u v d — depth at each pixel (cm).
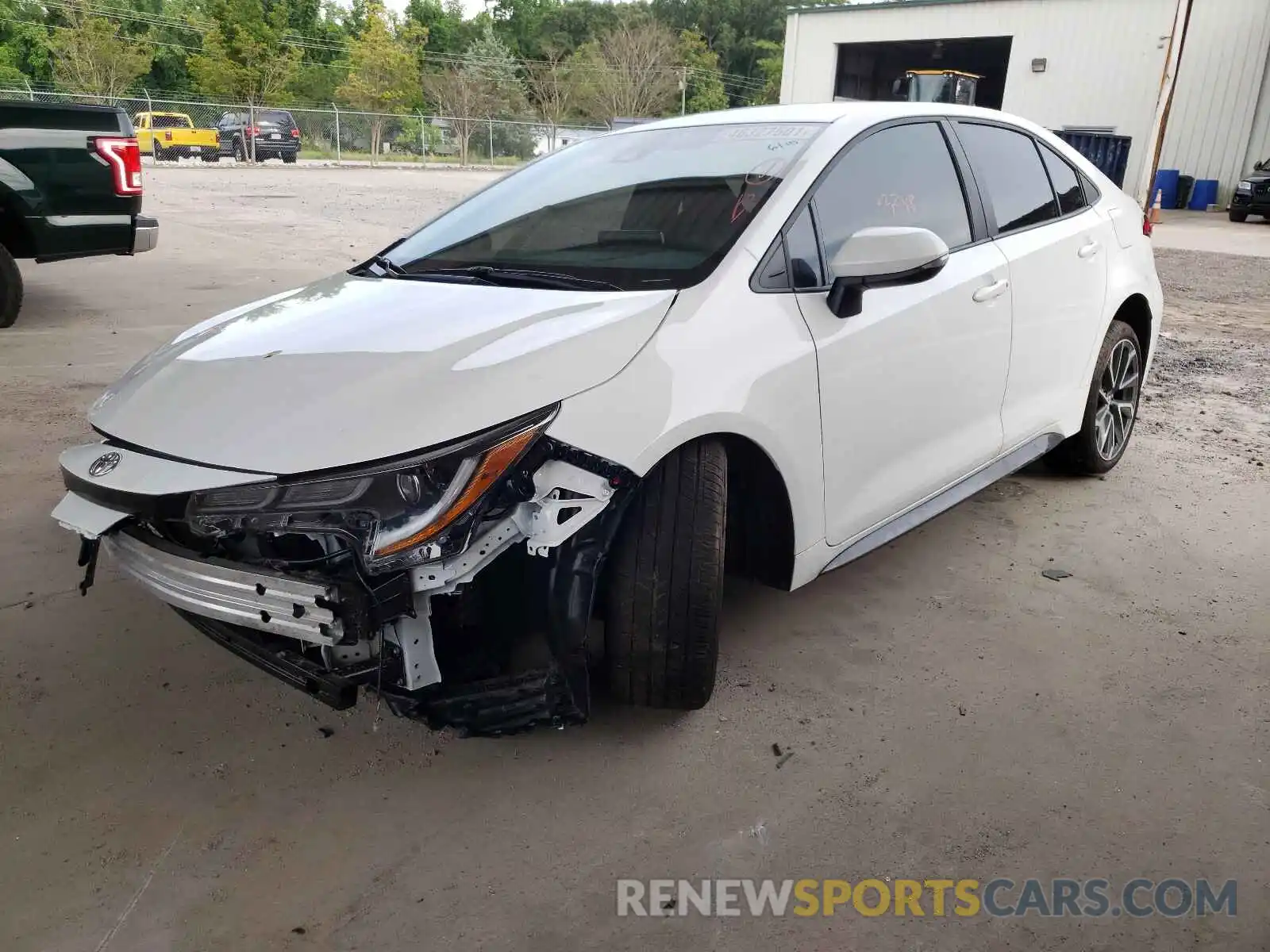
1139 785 231
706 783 231
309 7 5884
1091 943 186
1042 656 289
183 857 207
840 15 2927
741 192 275
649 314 233
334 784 231
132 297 823
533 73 6088
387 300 264
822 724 254
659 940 187
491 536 198
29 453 443
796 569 264
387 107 4884
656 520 227
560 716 221
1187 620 311
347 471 194
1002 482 435
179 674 275
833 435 265
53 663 279
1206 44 2450
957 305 306
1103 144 2122
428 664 206
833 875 204
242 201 1795
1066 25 2581
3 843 210
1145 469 455
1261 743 248
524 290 257
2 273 679
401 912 193
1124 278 406
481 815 221
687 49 7400
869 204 290
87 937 187
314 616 195
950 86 2169
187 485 202
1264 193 1995
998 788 230
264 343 244
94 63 4153
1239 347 746
